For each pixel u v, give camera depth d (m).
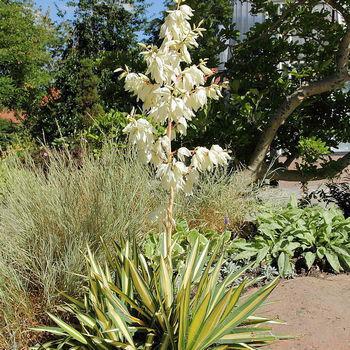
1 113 18.23
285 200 6.13
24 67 18.02
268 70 6.62
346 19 5.72
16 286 3.51
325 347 3.57
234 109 6.18
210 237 4.89
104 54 6.88
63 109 12.48
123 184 4.56
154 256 4.15
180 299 2.87
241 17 11.09
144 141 2.66
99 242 3.90
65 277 3.60
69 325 3.04
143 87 2.69
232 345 2.95
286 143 6.80
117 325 2.81
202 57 6.24
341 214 5.54
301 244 4.92
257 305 2.88
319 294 4.27
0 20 17.75
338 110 6.81
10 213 4.14
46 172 5.01
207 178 5.56
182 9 2.65
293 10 6.59
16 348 3.23
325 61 6.09
